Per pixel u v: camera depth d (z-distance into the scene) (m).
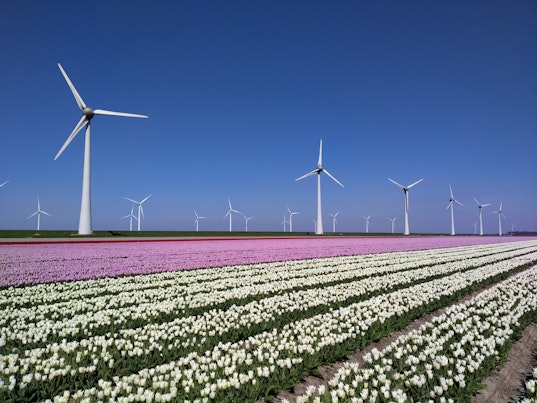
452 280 17.47
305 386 6.89
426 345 8.66
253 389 6.28
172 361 7.62
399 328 10.41
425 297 13.41
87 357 7.52
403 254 32.28
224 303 12.65
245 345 8.78
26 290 14.48
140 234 65.25
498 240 70.69
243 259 25.91
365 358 7.50
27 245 34.91
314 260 26.31
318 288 15.55
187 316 11.01
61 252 28.23
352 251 34.41
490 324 10.50
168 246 37.38
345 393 6.13
